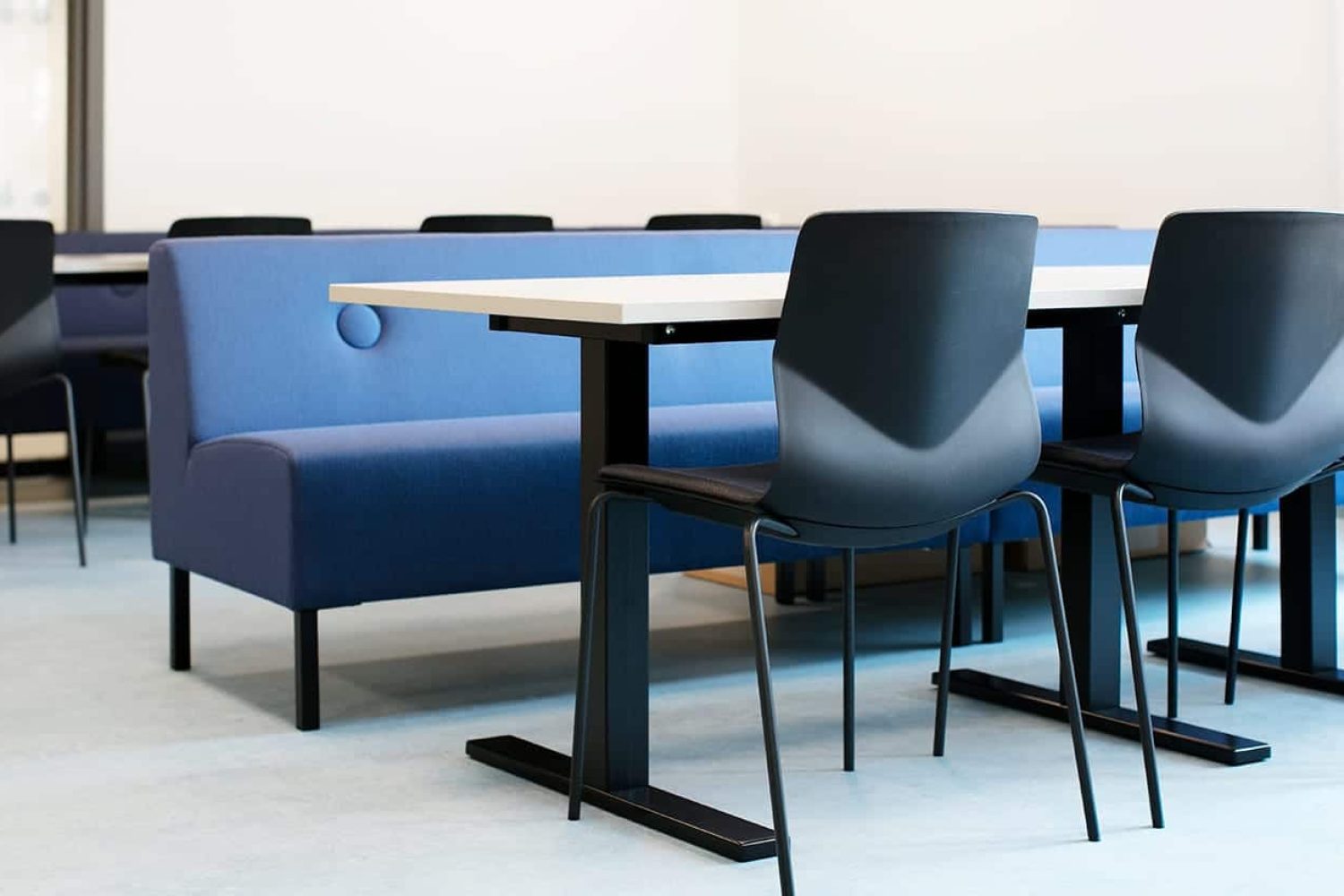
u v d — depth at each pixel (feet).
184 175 24.61
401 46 26.23
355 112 25.91
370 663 11.26
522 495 10.34
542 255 12.10
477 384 11.90
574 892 7.01
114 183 24.11
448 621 12.62
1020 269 7.29
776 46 28.40
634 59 28.35
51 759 9.02
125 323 20.76
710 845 7.52
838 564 13.75
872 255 6.84
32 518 17.89
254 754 9.11
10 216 23.77
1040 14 23.66
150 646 11.72
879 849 7.52
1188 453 8.27
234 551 10.21
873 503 7.14
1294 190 20.44
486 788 8.50
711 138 29.19
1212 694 10.34
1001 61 24.34
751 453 11.18
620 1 28.14
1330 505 10.52
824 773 8.69
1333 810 8.09
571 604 13.28
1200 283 8.13
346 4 25.72
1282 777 8.63
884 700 10.21
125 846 7.64
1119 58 22.61
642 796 8.11
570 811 7.97
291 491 9.59
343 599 9.73
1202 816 7.99
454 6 26.66
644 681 8.21
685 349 12.71
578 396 12.34
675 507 7.50
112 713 9.95
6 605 13.15
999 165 24.53
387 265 11.56
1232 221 8.02
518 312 7.36
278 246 11.25
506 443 10.34
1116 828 7.82
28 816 8.06
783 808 6.75
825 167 27.61
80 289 20.47
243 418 10.94
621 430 8.04
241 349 11.00
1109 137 22.84
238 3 24.85
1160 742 9.15
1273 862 7.36
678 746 9.21
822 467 6.99
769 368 13.11
